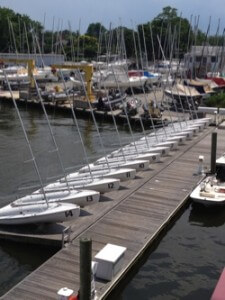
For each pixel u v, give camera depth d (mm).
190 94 46750
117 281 13719
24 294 12648
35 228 17391
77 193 19453
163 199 20672
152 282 15016
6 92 60188
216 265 16344
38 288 12961
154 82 61250
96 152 33250
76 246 15695
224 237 18766
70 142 36812
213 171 24844
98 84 53719
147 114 43344
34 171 27656
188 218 20500
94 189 20891
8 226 17625
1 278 15039
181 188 22297
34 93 53938
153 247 17281
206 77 64062
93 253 15195
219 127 38500
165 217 18594
